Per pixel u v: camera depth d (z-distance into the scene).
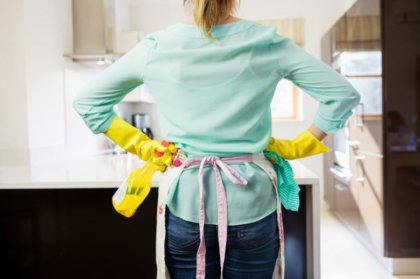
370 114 2.51
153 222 1.67
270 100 0.88
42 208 1.67
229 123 0.83
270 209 0.87
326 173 3.90
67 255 1.68
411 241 2.33
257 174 0.85
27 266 1.68
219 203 0.83
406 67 2.28
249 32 0.85
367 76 2.54
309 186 1.42
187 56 0.82
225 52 0.81
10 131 2.03
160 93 0.88
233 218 0.83
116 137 0.98
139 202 1.00
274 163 0.94
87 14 2.58
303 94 4.11
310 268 1.43
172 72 0.84
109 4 2.68
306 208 1.50
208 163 0.85
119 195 1.02
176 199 0.87
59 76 2.40
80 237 1.68
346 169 3.13
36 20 2.12
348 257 2.65
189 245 0.86
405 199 2.32
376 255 2.60
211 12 0.83
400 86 2.29
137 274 1.68
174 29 0.88
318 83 0.84
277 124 4.14
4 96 2.02
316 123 0.93
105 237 1.68
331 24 4.07
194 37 0.84
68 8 2.54
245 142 0.85
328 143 3.78
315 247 1.37
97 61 2.64
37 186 1.42
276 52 0.84
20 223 1.67
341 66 3.14
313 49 4.09
